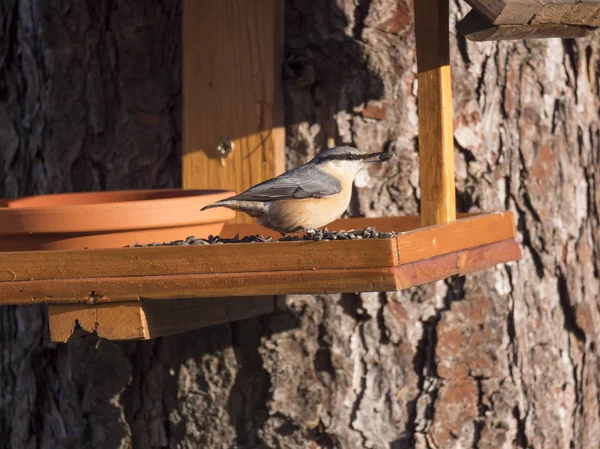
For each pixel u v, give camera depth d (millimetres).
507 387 10094
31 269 7812
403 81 10023
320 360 9797
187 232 8859
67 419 10195
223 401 9836
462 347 9953
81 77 10398
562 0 8203
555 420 10453
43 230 8375
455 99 10133
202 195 9133
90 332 7770
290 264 7395
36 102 10516
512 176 10297
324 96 10000
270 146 9945
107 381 10031
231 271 7504
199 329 9875
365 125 10000
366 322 9852
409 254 7441
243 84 10008
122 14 10359
